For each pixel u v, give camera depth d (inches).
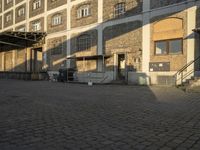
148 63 798.5
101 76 943.0
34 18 1370.6
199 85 563.2
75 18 1086.4
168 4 750.5
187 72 700.0
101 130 224.4
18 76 1270.9
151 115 291.0
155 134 211.5
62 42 1154.0
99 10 975.0
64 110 323.9
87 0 1028.5
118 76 904.9
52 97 457.4
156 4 780.6
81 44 1056.8
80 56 1049.5
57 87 695.7
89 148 177.6
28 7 1429.6
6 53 1630.2
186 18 709.9
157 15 776.9
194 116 283.9
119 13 899.4
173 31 737.6
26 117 279.1
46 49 1258.0
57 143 188.5
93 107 347.6
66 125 243.0
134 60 840.9
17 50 1504.7
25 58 1413.6
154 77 780.6
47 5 1261.1
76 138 200.7
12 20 1609.3
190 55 700.7
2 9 1736.0
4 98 441.4
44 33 1248.2
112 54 917.8
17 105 363.3
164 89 613.6
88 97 458.9
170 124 247.1
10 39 1331.2
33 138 200.7
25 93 525.7
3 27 1722.4
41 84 830.5
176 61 731.4
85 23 1036.5
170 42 748.0
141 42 820.6
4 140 195.8
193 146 181.3
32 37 1288.1
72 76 1032.2
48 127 235.0
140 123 251.6
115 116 285.9
